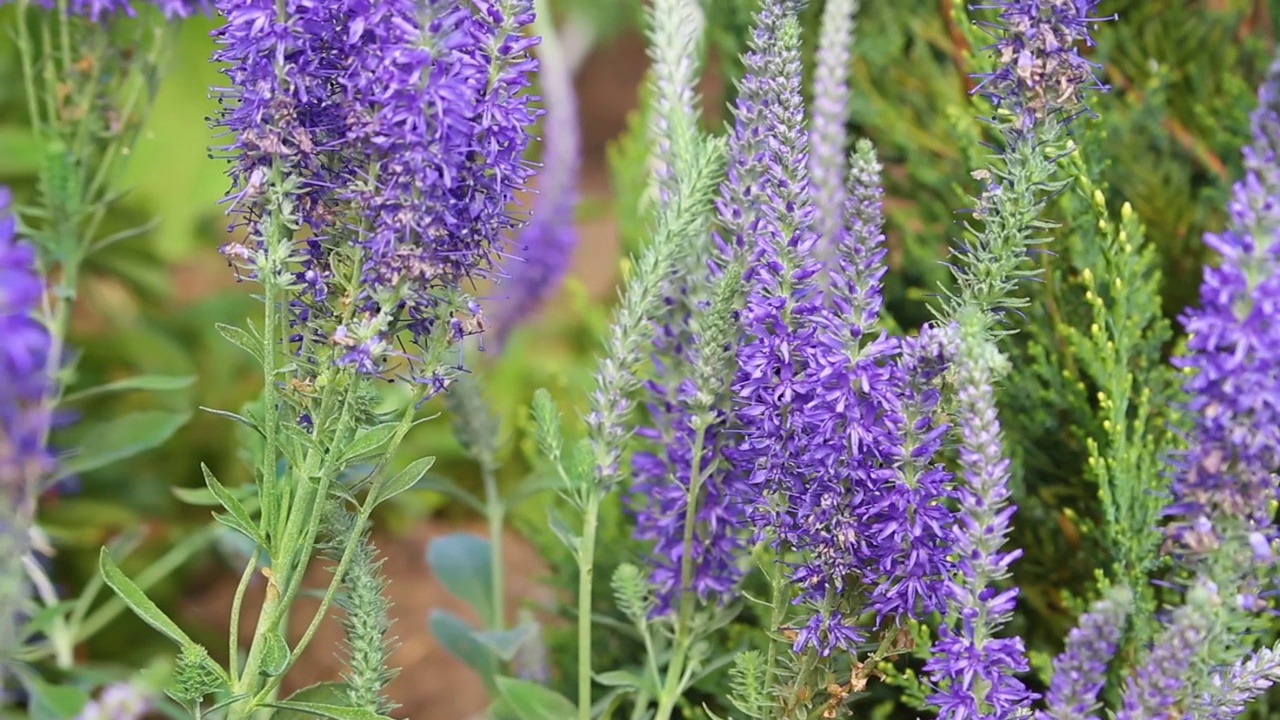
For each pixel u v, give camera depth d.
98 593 1.29
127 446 1.07
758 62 0.92
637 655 1.11
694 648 0.98
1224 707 0.85
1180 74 1.15
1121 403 1.00
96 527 1.33
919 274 1.13
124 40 1.13
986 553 0.84
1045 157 0.89
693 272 0.97
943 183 1.14
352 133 0.86
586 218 1.86
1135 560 0.99
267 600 0.90
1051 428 1.07
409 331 0.89
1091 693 0.82
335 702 1.01
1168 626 0.84
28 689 1.00
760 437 0.91
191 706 0.90
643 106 1.28
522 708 0.99
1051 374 1.06
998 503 0.84
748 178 0.93
